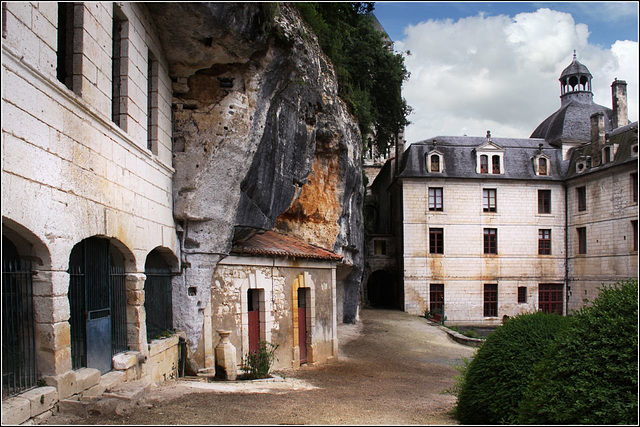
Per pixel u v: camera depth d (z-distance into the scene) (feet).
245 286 40.32
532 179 114.21
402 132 117.19
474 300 111.96
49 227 18.79
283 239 52.70
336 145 59.16
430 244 112.68
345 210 69.31
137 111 27.32
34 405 18.08
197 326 34.71
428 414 27.55
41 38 18.47
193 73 33.24
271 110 37.09
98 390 22.63
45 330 19.31
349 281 84.43
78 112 20.84
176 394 26.14
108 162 23.59
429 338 75.72
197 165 33.35
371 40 92.63
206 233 34.47
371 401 31.09
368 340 69.92
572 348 19.86
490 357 25.31
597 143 107.76
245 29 29.68
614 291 20.84
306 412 25.02
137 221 27.22
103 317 24.91
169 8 28.09
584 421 18.38
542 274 114.21
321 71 47.50
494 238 114.21
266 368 38.45
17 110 16.79
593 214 108.17
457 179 113.19
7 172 16.26
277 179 40.75
